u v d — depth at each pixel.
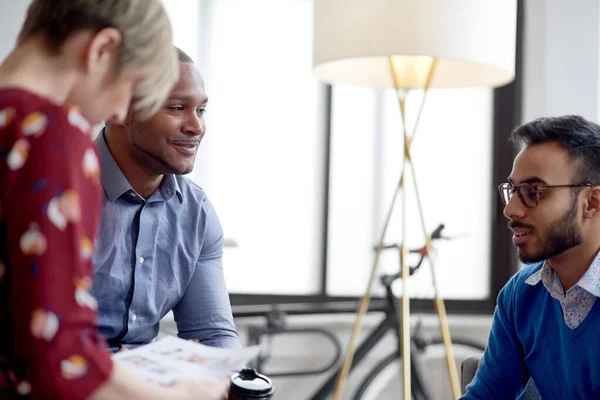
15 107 0.87
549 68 3.37
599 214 1.37
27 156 0.85
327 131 3.47
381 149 3.50
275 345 3.38
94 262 1.65
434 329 3.44
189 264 1.80
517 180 1.40
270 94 3.46
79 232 0.86
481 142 3.53
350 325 3.40
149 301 1.73
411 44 2.07
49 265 0.83
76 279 0.85
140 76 1.01
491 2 2.14
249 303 3.45
